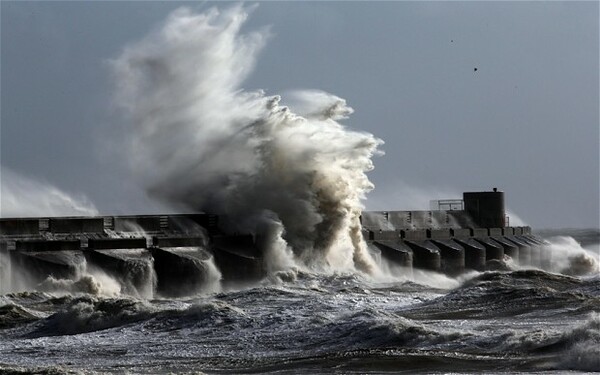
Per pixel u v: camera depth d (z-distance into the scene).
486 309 98.06
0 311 101.12
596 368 69.81
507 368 70.25
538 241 197.00
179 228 145.25
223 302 103.81
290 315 91.19
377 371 70.69
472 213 193.50
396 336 80.56
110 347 82.81
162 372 71.88
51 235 134.88
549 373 68.38
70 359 78.19
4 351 82.31
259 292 111.19
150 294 130.12
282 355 77.25
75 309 95.19
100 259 127.81
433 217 184.25
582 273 197.00
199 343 82.94
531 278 114.25
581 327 76.75
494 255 182.25
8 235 132.25
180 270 132.75
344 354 75.75
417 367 71.31
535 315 93.88
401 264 162.25
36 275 124.25
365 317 86.75
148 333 88.38
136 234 141.38
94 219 138.50
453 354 74.88
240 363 74.62
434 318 93.75
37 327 94.69
